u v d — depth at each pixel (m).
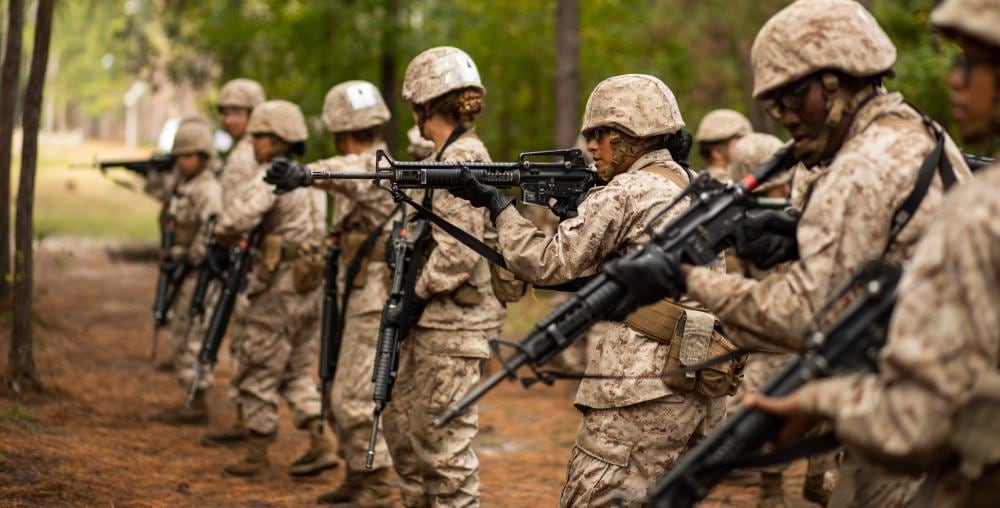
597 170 3.74
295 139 6.34
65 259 17.45
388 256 4.67
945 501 2.28
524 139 17.75
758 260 2.79
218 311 6.44
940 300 2.09
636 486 3.48
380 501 5.52
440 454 4.49
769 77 2.68
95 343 10.10
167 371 9.20
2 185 8.72
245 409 6.21
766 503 5.50
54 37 33.53
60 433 6.48
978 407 2.09
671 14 14.49
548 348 2.78
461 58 4.58
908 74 11.09
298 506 5.60
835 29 2.62
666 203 3.50
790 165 2.82
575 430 7.72
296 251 6.20
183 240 7.70
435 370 4.47
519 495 5.93
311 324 6.36
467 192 3.82
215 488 5.87
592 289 2.78
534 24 16.75
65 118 60.69
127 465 6.04
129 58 18.78
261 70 14.94
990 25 2.21
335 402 5.52
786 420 2.38
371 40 14.48
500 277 4.41
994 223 2.05
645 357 3.46
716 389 3.42
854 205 2.54
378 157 3.95
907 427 2.10
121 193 31.30
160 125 53.19
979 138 2.33
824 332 2.37
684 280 2.73
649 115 3.58
